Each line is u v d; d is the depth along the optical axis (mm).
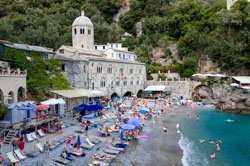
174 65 109562
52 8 141250
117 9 167750
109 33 135875
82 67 69938
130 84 90625
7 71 39000
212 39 111750
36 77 52750
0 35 90938
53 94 55250
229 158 33031
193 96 92875
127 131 41719
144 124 52469
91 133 41344
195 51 115062
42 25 118438
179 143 39688
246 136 45156
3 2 133375
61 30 122875
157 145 38094
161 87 93500
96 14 147750
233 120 60781
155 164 30031
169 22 133875
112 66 81438
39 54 58062
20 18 113875
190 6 138750
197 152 35406
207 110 74750
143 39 138000
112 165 28562
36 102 46844
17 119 37281
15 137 32344
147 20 143750
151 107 72500
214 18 120250
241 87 86188
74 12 136750
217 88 90312
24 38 101250
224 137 44375
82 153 30578
